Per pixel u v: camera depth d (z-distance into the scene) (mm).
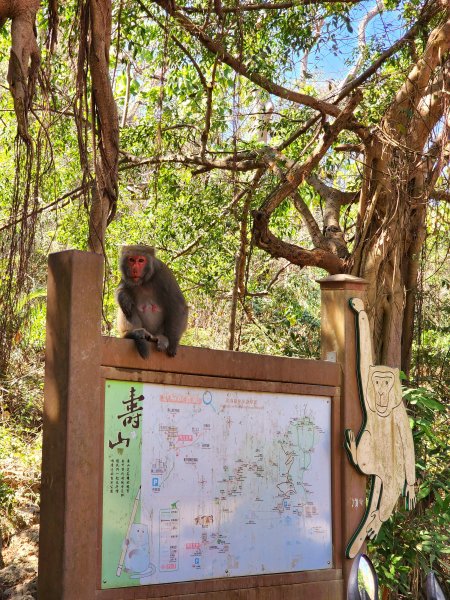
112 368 2496
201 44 5316
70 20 4773
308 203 7426
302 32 5262
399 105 5082
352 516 3246
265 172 6305
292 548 3016
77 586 2307
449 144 4953
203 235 6574
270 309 8281
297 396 3131
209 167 6367
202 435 2764
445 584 4230
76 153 6066
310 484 3131
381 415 3420
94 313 2439
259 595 2855
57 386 2393
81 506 2344
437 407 4371
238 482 2861
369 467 3314
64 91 5195
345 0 5148
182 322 3008
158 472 2611
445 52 5000
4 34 5145
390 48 5195
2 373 3160
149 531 2561
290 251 5324
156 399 2637
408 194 5066
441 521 4176
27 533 4754
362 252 5184
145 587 2516
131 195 6973
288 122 6344
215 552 2750
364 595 2104
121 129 6348
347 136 6418
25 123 3055
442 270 6605
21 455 6051
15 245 3152
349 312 3367
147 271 3141
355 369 3348
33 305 6863
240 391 2912
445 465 4551
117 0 5262
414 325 5566
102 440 2461
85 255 2426
